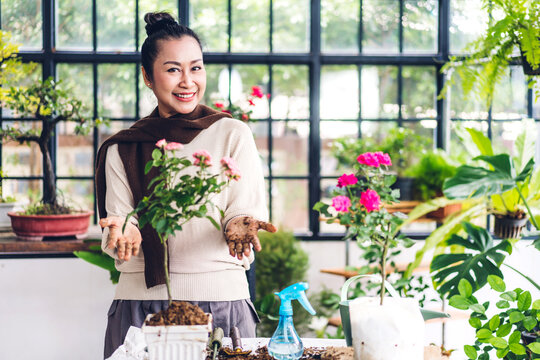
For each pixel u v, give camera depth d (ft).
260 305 10.69
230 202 5.75
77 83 13.16
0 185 12.73
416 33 13.66
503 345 6.29
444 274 9.21
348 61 13.50
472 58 10.18
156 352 4.32
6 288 12.26
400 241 4.83
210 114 6.06
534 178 10.91
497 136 13.42
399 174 12.50
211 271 5.71
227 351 4.93
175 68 5.78
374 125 14.17
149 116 6.23
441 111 13.55
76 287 12.39
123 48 13.20
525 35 8.84
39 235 10.99
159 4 13.24
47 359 12.36
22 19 12.92
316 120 13.55
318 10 13.38
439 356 4.88
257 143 33.19
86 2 13.01
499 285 6.56
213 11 16.81
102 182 6.14
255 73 21.88
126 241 4.99
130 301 5.80
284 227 12.84
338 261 13.46
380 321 4.32
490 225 13.30
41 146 11.53
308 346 5.19
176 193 4.38
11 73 12.21
